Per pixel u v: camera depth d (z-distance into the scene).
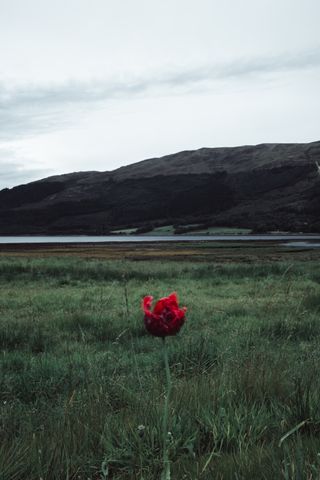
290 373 5.08
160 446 3.16
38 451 2.98
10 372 6.45
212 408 3.79
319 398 3.82
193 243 94.50
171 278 21.56
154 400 3.93
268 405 4.09
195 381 4.74
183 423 3.47
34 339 8.73
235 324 9.88
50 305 13.62
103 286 18.75
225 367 5.27
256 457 2.83
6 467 2.76
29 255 52.81
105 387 4.75
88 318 10.69
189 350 6.82
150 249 68.69
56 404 4.95
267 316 10.57
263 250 61.00
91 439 3.33
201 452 3.27
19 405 4.76
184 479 2.65
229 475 2.63
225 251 59.50
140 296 15.09
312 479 2.41
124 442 3.22
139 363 6.87
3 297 15.31
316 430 3.45
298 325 9.18
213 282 19.66
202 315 11.56
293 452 2.77
